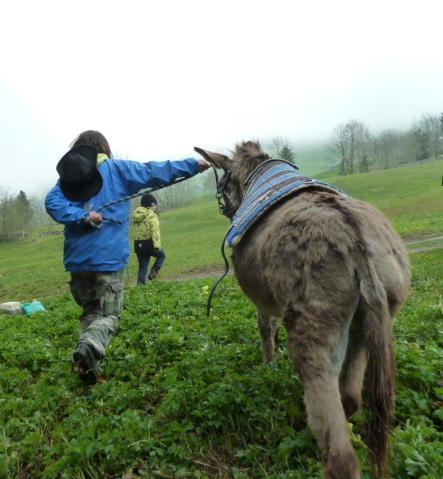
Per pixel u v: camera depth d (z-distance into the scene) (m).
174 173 4.89
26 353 6.26
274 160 4.59
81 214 4.48
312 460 3.34
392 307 3.07
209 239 36.44
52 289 21.45
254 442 3.83
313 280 2.93
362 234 2.98
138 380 5.19
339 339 2.86
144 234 13.33
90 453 3.63
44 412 4.61
